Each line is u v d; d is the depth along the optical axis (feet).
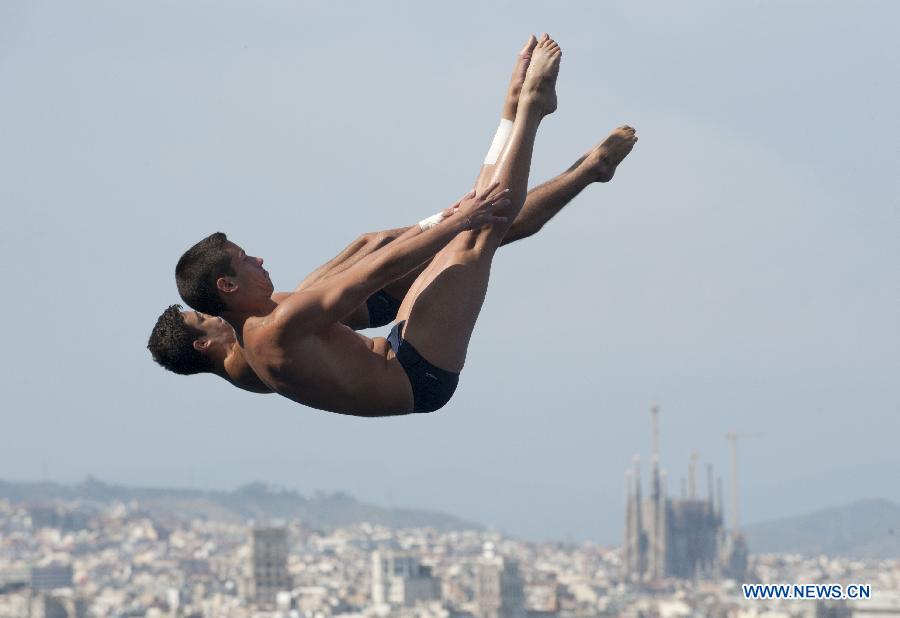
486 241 59.31
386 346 59.47
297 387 57.52
